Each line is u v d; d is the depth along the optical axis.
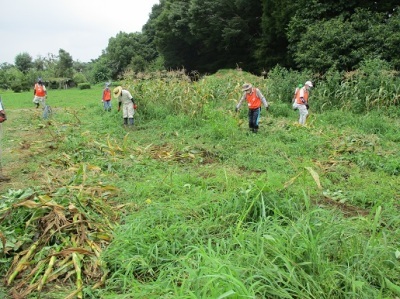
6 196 4.94
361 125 11.25
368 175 6.84
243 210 4.30
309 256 3.21
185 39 36.22
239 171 7.16
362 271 3.20
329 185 6.25
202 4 32.22
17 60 70.25
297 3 21.14
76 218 4.37
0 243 4.00
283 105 14.20
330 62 16.58
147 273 3.61
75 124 12.23
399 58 15.76
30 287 3.43
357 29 17.05
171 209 4.50
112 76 52.16
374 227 3.49
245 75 19.41
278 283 3.03
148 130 11.23
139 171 6.99
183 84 14.14
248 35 31.27
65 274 3.68
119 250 3.85
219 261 3.04
